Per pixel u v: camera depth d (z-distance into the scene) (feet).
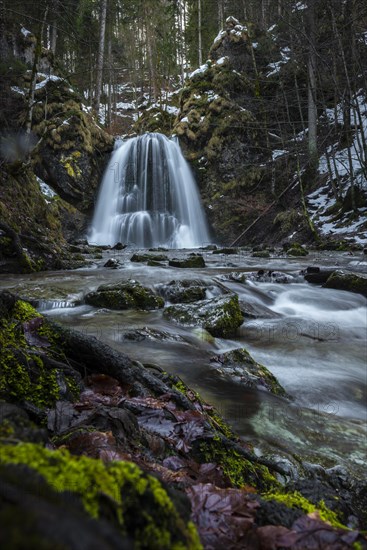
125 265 40.83
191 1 148.77
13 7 52.08
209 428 7.25
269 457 8.03
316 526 3.80
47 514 1.42
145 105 158.20
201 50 137.18
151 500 2.56
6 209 35.19
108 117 127.95
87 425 5.86
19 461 2.18
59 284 27.20
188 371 13.17
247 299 27.22
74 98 81.76
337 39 70.49
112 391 7.93
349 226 69.05
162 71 162.09
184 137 92.38
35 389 6.60
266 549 3.54
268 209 84.28
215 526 3.86
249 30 103.71
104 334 16.61
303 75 91.56
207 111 91.25
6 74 71.97
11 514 1.36
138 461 5.38
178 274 33.99
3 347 6.85
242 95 92.99
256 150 89.92
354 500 7.28
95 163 84.02
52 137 75.66
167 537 2.49
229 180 88.63
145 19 148.15
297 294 29.48
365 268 41.06
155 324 19.13
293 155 84.94
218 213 88.48
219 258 51.85
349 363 16.98
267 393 12.52
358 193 72.90
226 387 12.26
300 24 74.90
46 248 37.14
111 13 112.37
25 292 24.21
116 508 2.32
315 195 82.23
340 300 28.50
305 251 55.47
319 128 91.20
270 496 5.12
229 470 6.47
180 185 89.45
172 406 7.86
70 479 2.25
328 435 10.23
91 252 56.08
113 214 85.25
